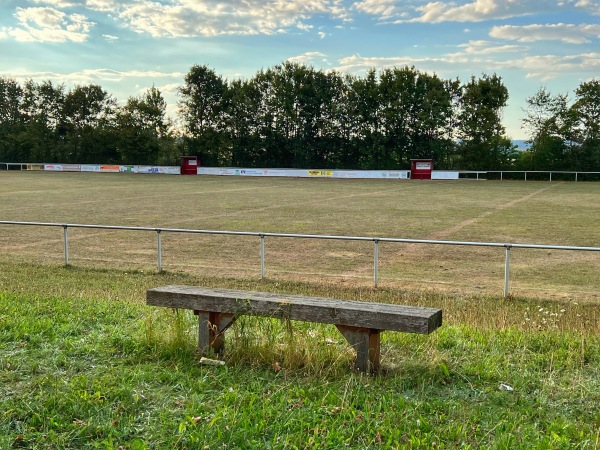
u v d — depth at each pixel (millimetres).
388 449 4012
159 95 82500
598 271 14711
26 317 7469
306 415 4488
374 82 75875
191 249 18359
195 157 73562
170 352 6070
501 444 4031
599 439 4133
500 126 70062
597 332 8078
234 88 80812
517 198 37250
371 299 11516
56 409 4613
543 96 66688
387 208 30766
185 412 4570
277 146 79000
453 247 18672
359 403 4785
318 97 76688
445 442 4133
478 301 11453
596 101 65438
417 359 5965
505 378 5465
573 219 25812
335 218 26141
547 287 12906
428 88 73062
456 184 53562
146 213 28203
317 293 12172
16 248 18453
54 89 86938
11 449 4043
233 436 4148
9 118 89438
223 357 5984
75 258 16703
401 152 75000
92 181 55312
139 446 3994
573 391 5137
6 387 5059
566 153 66312
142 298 10742
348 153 78062
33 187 46531
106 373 5457
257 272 14750
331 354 5758
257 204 32906
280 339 6281
